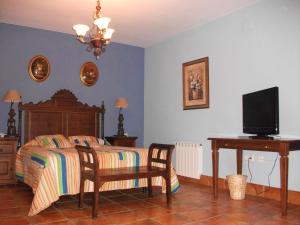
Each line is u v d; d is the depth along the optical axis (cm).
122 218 318
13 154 486
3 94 529
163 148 395
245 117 424
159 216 326
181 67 583
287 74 399
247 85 452
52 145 493
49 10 470
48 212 339
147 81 680
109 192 446
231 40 479
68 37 596
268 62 423
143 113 688
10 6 455
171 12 476
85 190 369
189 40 564
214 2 439
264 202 389
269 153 420
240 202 389
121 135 618
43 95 567
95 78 626
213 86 510
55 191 343
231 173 472
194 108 546
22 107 538
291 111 393
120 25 539
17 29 545
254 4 444
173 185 428
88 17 500
